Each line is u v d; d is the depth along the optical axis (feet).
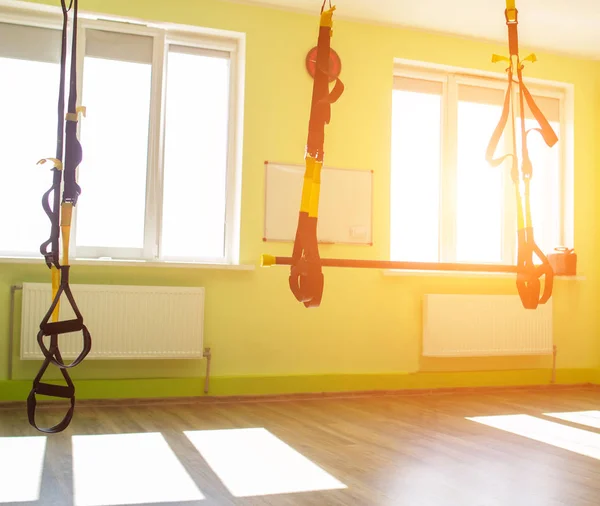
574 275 18.99
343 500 8.66
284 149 16.84
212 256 16.65
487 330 18.16
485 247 19.21
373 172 17.52
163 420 13.58
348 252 17.25
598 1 16.08
